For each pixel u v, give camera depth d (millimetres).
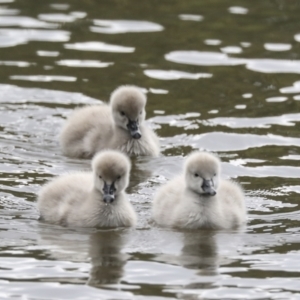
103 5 26047
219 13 25422
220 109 19219
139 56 22359
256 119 18656
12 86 20328
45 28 24062
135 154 17125
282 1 26406
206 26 24453
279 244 13094
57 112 19109
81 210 13898
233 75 21297
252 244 13117
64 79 20812
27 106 19328
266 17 25125
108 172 13758
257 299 11289
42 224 13852
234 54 22594
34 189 15086
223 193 14383
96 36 23578
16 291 11438
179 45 23109
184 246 13023
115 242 13133
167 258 12531
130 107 17219
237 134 17875
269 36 23781
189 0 26453
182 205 14000
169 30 24109
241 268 12219
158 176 16016
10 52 22406
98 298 11242
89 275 11898
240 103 19562
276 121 18562
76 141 17391
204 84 20688
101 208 13836
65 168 16297
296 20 24875
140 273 11992
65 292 11406
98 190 14008
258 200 14766
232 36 23766
